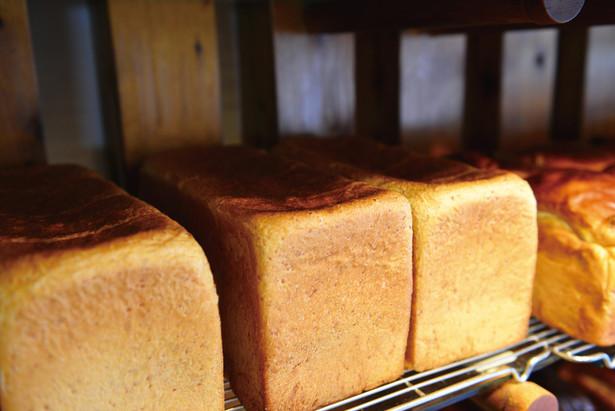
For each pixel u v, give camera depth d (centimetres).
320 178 51
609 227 51
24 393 38
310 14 67
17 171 54
